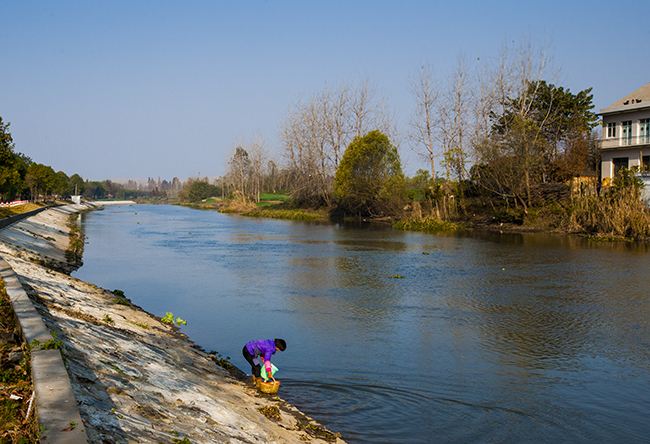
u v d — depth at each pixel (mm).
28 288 14469
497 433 10141
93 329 12180
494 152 56594
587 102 65438
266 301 21453
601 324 17625
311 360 14203
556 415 10938
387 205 71562
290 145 95062
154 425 7617
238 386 11859
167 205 167250
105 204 171875
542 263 30594
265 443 8648
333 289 23734
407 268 29422
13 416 6781
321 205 89000
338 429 10195
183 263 32594
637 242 40500
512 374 13219
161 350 12969
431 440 9797
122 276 27906
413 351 14969
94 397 7723
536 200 56219
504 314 19000
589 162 61781
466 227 56906
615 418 10859
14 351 9320
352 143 74375
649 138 50625
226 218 86188
